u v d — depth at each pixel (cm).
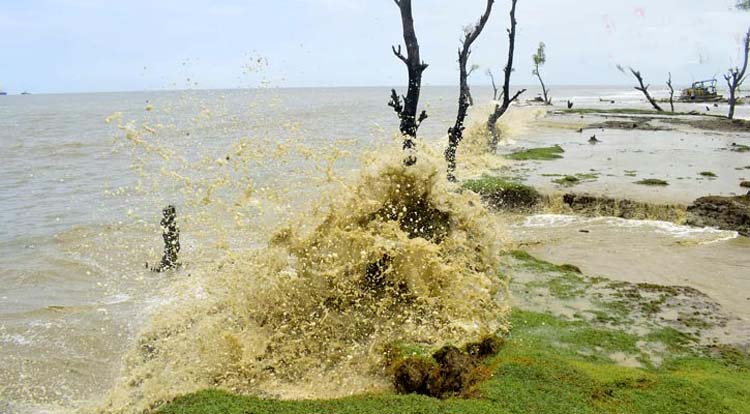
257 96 848
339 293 696
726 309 732
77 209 1362
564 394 483
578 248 1028
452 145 1475
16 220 1279
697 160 1880
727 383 513
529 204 1345
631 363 566
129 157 2267
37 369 633
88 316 765
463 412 455
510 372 522
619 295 752
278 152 772
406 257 711
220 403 491
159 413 487
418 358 551
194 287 777
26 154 2422
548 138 2709
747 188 1392
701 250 1008
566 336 620
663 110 4747
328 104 7388
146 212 1251
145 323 727
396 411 462
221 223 774
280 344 625
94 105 8725
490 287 728
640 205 1257
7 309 795
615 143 2436
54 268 960
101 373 623
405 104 1010
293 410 473
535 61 6184
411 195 794
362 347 620
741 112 4616
